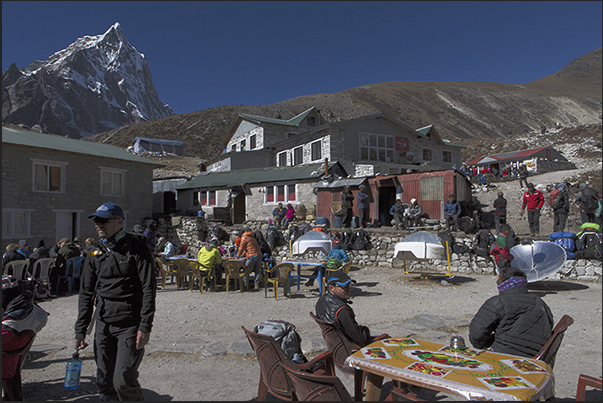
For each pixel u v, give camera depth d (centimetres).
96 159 2173
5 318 371
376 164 2714
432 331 610
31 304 403
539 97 16525
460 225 1481
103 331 315
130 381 298
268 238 1691
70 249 1040
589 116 14500
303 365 341
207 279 1038
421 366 282
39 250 1117
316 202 2070
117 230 319
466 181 1878
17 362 377
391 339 356
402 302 853
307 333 606
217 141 9681
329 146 2655
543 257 927
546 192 2464
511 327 338
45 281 1172
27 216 1873
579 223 1916
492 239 1235
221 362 489
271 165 3234
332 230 1569
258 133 3366
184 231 2239
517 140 7206
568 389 413
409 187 1795
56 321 725
